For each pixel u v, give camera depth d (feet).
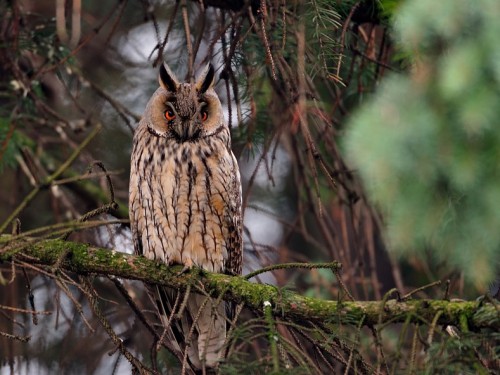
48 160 46.37
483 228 24.64
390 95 25.02
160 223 36.40
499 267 27.96
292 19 33.94
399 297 27.53
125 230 40.57
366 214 40.42
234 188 37.04
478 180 24.29
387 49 38.58
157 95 37.70
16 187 46.44
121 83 49.78
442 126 24.30
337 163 40.09
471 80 23.89
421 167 24.35
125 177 49.34
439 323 26.84
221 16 37.32
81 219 29.40
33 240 26.81
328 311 28.73
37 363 43.24
